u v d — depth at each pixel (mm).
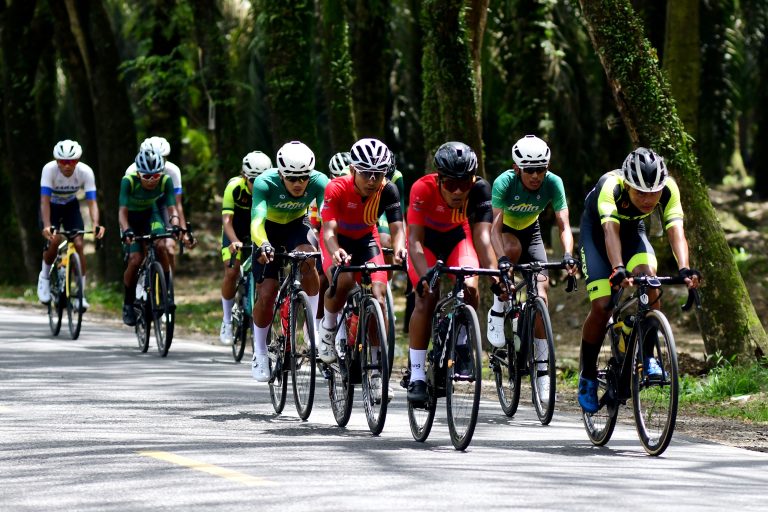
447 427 26500
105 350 41156
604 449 23797
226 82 72062
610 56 36875
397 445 23500
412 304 26484
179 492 18156
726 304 36312
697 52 50438
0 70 77375
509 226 29969
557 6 63344
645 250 24094
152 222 41000
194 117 86000
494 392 33750
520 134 61781
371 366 24969
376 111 60438
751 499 18609
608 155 65812
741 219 85375
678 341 47000
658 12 63156
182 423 25703
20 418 25906
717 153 79375
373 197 26234
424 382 24047
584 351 24500
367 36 59781
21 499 17641
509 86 62656
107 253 68938
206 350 42906
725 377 34000
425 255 25703
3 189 78875
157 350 41938
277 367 27812
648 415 23141
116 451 21922
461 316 23297
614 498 18297
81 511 16844
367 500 17641
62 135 109000
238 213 38312
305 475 19672
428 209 24906
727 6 76688
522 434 25719
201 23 71625
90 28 69562
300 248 28328
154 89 73688
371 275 25578
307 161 26891
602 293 23766
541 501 17891
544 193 29453
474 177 24172
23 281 79688
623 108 37156
